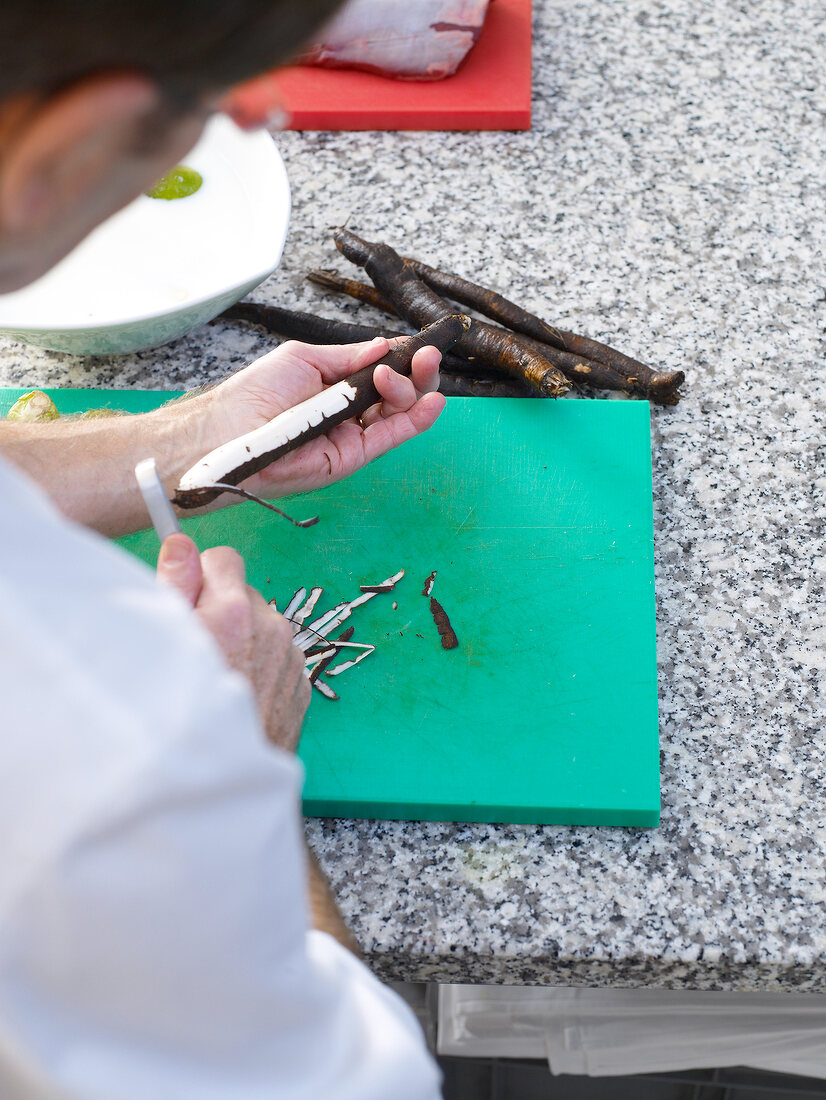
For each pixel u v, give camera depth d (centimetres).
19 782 76
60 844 76
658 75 182
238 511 148
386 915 131
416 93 177
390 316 163
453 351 155
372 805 134
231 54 76
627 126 177
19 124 73
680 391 157
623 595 142
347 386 139
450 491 148
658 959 129
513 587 143
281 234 155
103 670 79
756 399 156
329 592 143
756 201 170
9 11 66
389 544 146
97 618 80
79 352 155
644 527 146
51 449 139
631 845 134
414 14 171
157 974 83
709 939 130
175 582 116
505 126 176
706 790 136
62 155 75
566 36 186
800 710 139
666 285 164
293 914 92
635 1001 154
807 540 148
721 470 152
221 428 142
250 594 123
